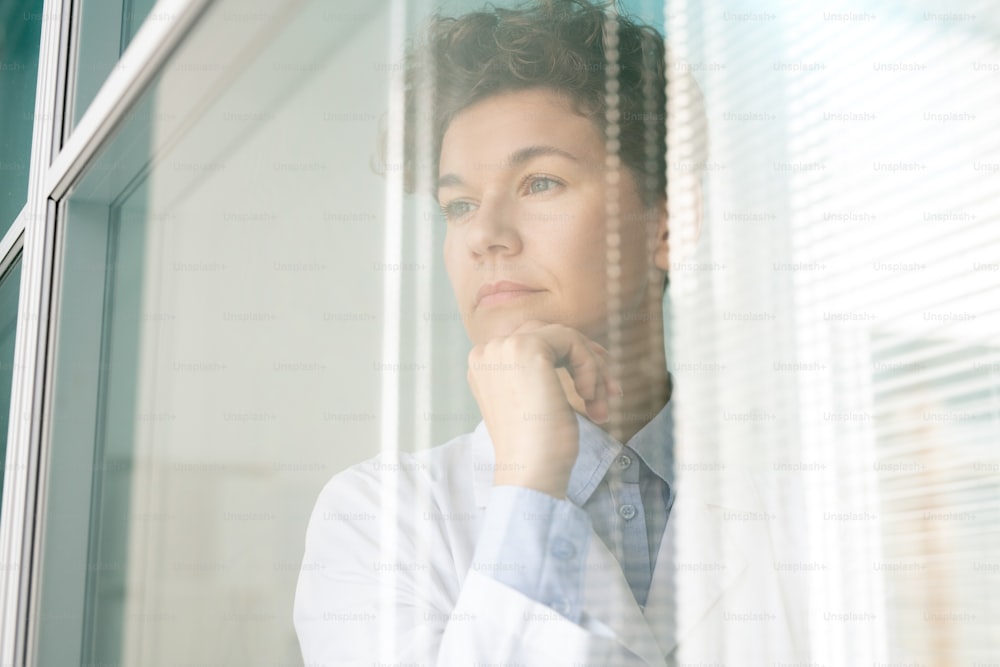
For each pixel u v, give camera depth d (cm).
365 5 75
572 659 50
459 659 56
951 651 35
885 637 37
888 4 38
